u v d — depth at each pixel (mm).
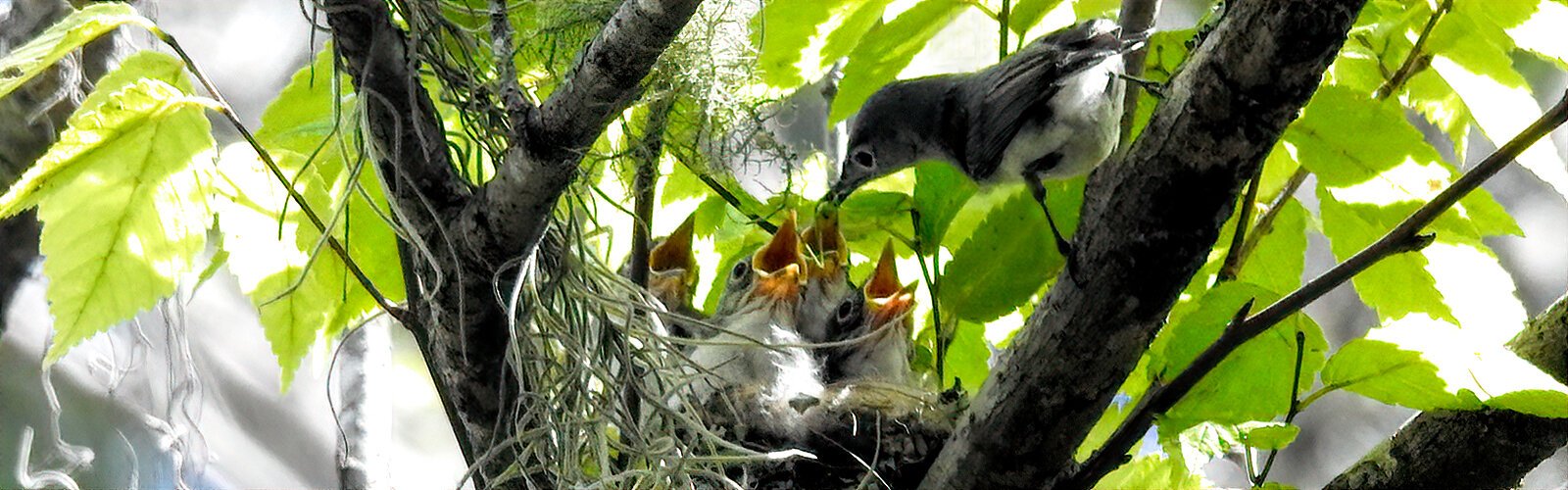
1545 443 3824
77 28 3158
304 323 3799
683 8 2934
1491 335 4375
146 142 3271
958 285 4418
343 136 3613
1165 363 3926
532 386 3428
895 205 4586
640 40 2973
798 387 4438
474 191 3361
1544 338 4055
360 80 3260
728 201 4801
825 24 4379
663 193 4973
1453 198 3422
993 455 3465
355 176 3271
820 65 4453
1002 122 4629
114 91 3338
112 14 3221
